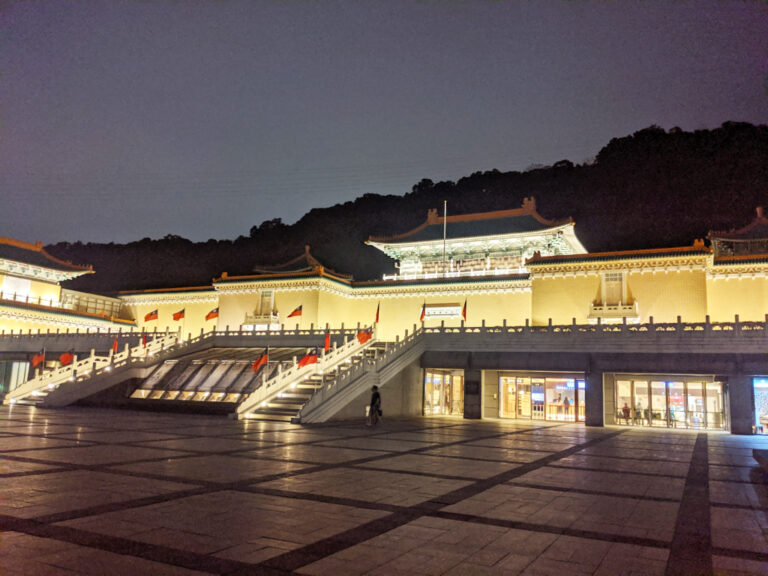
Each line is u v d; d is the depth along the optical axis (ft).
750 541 28.58
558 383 128.36
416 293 198.18
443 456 59.52
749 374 105.40
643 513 34.63
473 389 130.93
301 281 197.16
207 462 50.29
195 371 133.39
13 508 31.50
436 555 25.23
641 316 154.71
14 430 71.92
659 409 118.21
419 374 136.77
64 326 218.38
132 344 170.50
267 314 199.00
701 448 75.31
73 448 56.80
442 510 34.17
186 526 28.86
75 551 24.36
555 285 166.09
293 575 22.25
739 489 43.93
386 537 27.96
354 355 141.38
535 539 28.27
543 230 199.11
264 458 53.83
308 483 41.55
